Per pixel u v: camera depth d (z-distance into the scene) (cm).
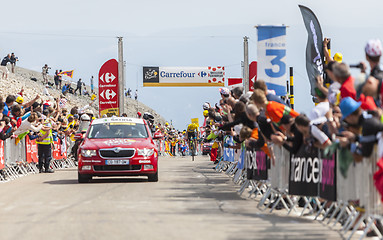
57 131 4069
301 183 1644
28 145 3616
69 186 2667
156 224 1490
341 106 1302
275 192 1830
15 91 8056
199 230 1395
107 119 3173
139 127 3125
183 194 2291
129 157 2830
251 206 1911
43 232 1376
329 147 1293
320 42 2544
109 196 2200
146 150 2866
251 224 1500
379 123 1207
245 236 1313
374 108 1316
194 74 7938
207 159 6488
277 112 1669
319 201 1698
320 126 1639
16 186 2672
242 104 2211
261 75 2673
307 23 2558
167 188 2555
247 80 6556
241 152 2769
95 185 2719
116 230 1393
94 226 1456
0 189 2525
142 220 1562
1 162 2980
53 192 2369
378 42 1314
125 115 5309
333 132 1602
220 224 1495
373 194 1262
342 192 1412
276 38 2664
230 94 3006
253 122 2200
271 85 2675
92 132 3062
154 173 2889
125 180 3062
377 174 1145
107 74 6406
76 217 1622
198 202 2008
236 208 1850
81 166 2825
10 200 2083
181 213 1711
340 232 1384
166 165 4847
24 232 1382
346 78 1430
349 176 1369
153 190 2455
